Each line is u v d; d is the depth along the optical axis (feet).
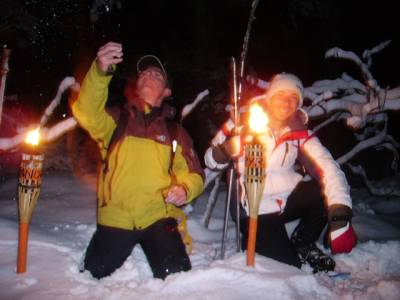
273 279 8.01
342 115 16.97
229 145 9.66
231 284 7.90
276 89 9.83
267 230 9.81
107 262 8.52
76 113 8.48
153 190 8.75
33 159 8.00
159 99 9.18
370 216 15.37
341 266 10.12
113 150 8.66
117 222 8.59
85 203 14.17
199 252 10.51
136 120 8.88
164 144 8.91
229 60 9.90
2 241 9.39
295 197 10.39
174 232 8.91
